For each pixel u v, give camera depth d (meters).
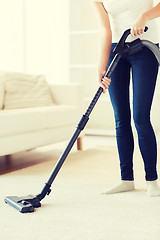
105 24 2.23
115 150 3.76
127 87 2.30
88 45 5.10
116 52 2.13
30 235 1.69
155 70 2.22
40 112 3.23
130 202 2.13
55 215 1.93
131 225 1.79
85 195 2.27
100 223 1.82
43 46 5.08
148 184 2.28
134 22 2.20
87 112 2.08
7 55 5.29
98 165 3.10
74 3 4.90
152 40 2.23
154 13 2.11
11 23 5.22
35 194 2.32
